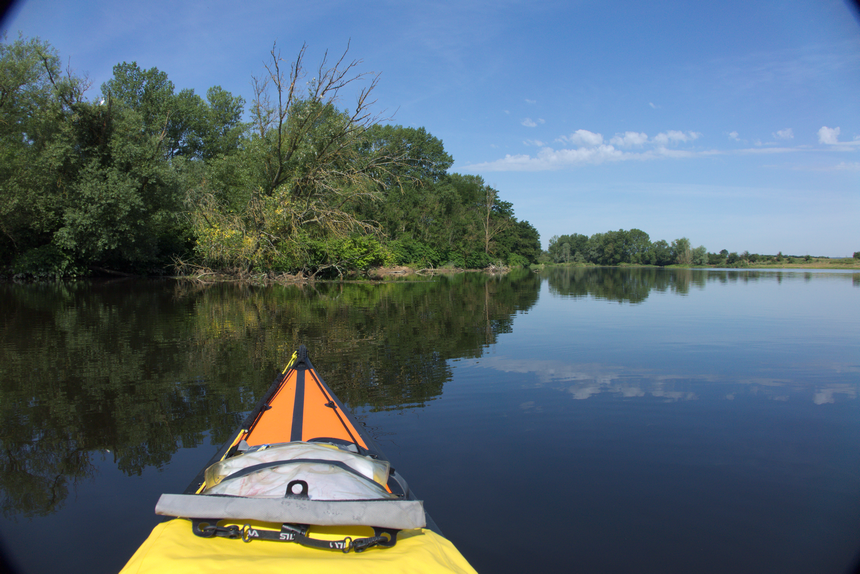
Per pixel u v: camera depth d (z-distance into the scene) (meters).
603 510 3.68
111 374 7.14
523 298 19.80
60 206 21.14
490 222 60.38
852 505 3.77
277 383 5.29
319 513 2.40
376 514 2.41
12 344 9.09
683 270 63.09
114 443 4.79
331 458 3.17
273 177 24.42
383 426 5.32
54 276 23.28
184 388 6.50
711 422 5.50
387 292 21.11
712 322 13.02
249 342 9.48
